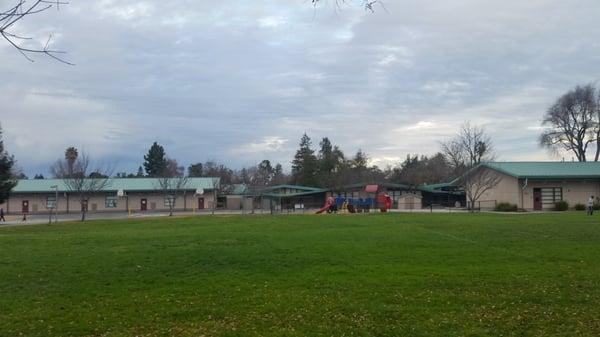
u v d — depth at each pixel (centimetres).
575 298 1077
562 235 2225
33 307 1091
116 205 9381
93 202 9312
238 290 1207
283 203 8919
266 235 2470
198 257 1708
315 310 1016
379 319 955
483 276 1312
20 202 9094
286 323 940
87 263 1622
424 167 10869
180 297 1150
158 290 1227
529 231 2430
